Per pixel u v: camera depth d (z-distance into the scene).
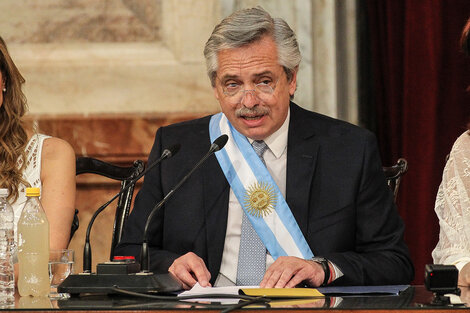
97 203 16.98
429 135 16.00
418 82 16.05
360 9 16.58
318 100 16.44
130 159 17.02
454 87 15.93
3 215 8.59
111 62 17.08
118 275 8.01
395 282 9.80
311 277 8.82
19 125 11.88
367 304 7.25
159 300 7.56
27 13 17.09
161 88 17.03
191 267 8.98
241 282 10.16
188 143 10.88
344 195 10.30
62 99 17.06
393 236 10.32
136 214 10.74
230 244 10.38
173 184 10.67
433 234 16.03
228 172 10.55
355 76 16.52
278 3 16.34
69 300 7.67
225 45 9.96
